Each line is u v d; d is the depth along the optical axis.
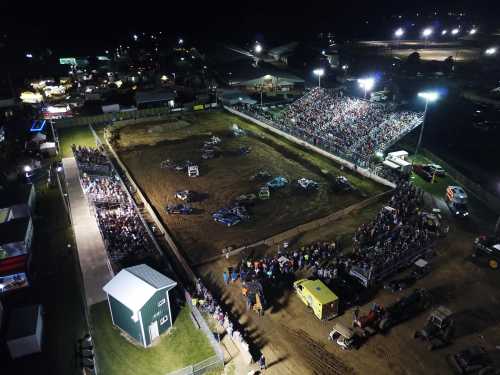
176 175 53.28
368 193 46.66
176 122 76.19
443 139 62.97
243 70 108.69
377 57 128.12
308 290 27.88
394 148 59.38
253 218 41.66
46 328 27.45
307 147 62.00
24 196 41.97
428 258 33.69
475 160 55.50
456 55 125.69
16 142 64.38
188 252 35.88
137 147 65.00
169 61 132.00
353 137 58.66
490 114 72.81
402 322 26.95
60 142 67.50
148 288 25.47
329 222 40.09
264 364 23.58
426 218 37.59
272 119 73.88
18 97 90.00
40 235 38.78
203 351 25.02
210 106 87.75
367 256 32.28
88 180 48.81
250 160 58.09
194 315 27.67
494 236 35.72
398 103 76.19
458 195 41.12
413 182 48.50
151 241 37.00
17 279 31.14
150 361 24.42
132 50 155.25
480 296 29.22
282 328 26.77
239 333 25.00
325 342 25.56
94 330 27.00
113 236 36.69
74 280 32.41
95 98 95.31
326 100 71.94
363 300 29.11
